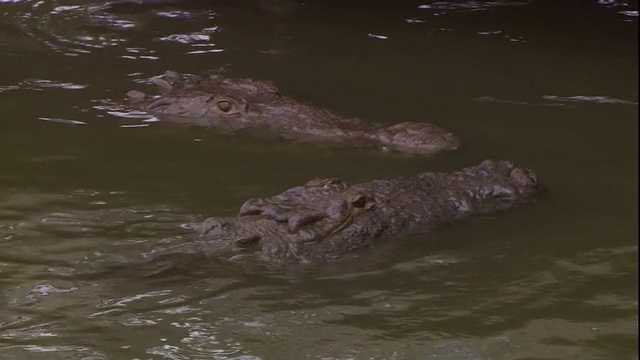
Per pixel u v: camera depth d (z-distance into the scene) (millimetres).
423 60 30250
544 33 33844
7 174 20297
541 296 15461
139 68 28500
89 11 34906
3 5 35375
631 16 36375
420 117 24938
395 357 13555
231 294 15406
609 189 20031
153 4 36156
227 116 24531
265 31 33219
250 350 13703
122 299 15148
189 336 14078
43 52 29953
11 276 15695
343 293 15523
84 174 20484
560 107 25828
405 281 15953
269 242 16688
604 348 13797
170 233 17422
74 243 16953
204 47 31000
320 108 24938
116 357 13414
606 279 16000
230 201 19078
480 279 16031
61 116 24391
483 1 38094
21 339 13844
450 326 14500
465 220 18109
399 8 36969
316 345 13891
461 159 21953
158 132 23625
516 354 13656
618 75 28953
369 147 22672
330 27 34031
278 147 22750
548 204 19109
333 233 17016
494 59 30500
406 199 18234
